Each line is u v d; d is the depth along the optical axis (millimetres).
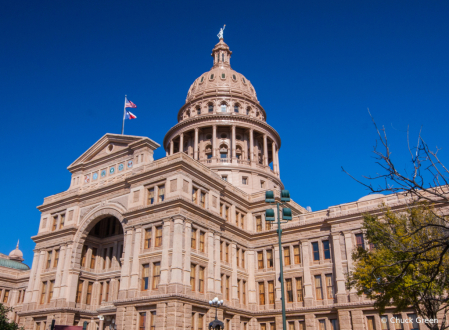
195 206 49156
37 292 57688
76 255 56812
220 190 56875
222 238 55188
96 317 56281
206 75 96625
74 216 58938
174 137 86938
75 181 62938
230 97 89625
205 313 47094
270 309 55938
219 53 102875
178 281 44094
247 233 60531
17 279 78688
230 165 78188
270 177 81562
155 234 48469
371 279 32812
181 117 93812
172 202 47594
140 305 45219
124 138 60062
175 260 44906
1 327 50719
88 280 57875
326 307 51094
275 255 58344
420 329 43969
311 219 57375
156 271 46656
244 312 55062
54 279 56875
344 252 52156
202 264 49188
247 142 85500
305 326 52219
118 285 56969
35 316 55219
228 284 54625
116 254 59156
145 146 55875
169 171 50375
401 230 29656
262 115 94375
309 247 56000
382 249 32375
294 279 55719
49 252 60219
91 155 63625
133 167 55875
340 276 51250
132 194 52812
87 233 58062
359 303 48406
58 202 62125
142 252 48438
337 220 53719
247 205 63250
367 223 35125
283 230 58875
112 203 55312
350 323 48594
